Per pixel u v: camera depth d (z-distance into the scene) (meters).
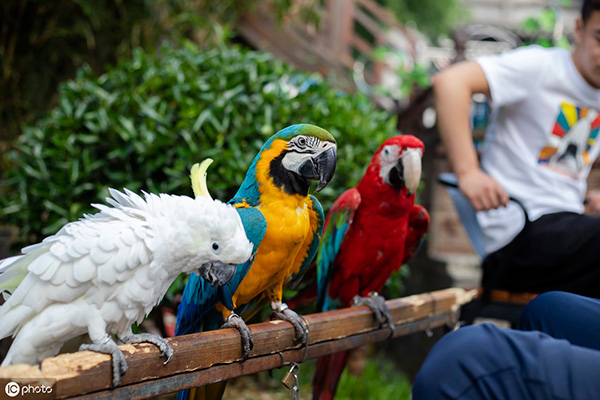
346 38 5.97
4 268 1.25
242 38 5.68
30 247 1.26
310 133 1.72
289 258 1.80
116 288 1.28
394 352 5.30
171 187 2.80
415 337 4.72
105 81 3.13
